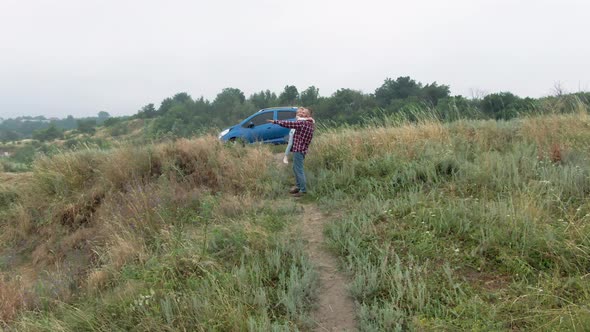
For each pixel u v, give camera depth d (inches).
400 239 173.5
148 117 4382.4
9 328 157.2
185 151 341.4
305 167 311.7
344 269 159.0
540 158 237.3
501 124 340.5
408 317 122.3
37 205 314.8
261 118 523.2
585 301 115.8
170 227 219.3
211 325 128.1
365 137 336.2
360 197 238.7
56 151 381.7
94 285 181.0
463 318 119.7
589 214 153.5
